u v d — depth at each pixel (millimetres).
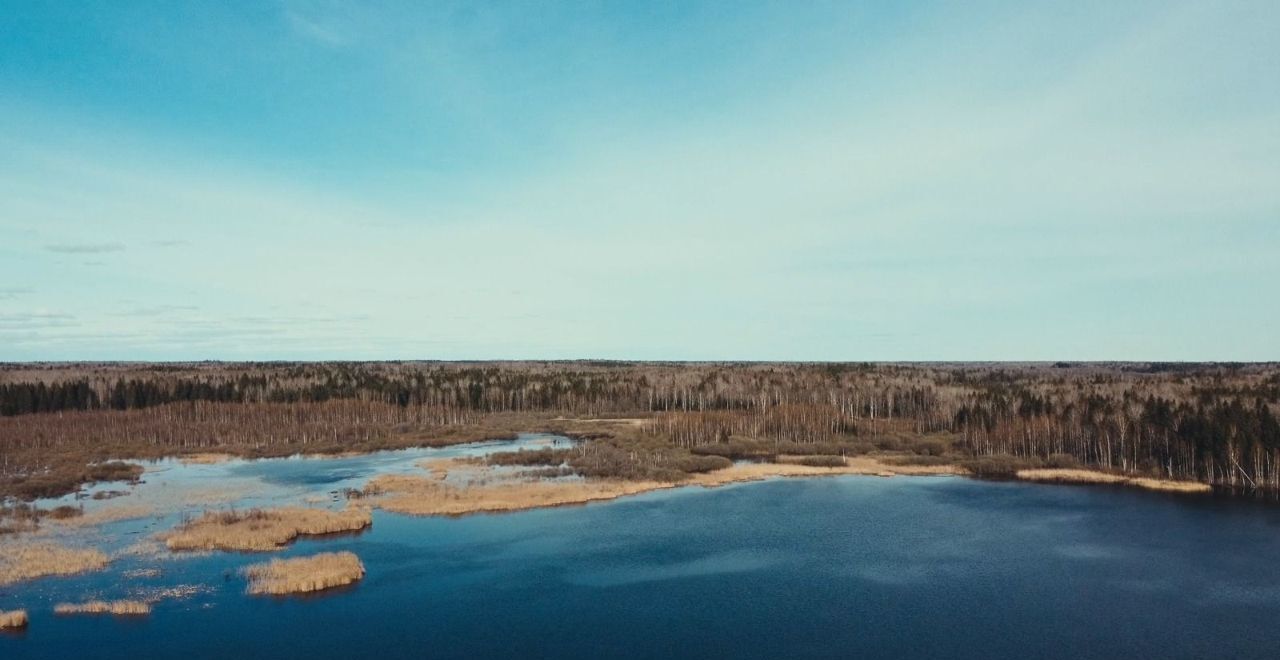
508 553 64438
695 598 54031
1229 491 94375
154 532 67938
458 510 78875
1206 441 102188
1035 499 89500
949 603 53188
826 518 78625
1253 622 49844
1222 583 57719
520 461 109625
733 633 47781
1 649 43656
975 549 67000
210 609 50156
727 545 67812
